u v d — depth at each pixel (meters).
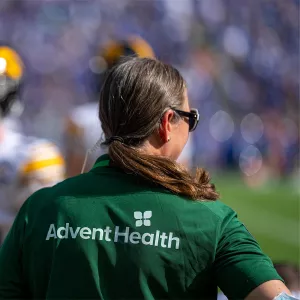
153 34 43.00
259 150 40.91
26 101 36.94
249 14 46.91
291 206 25.94
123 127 4.04
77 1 40.53
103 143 4.17
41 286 3.97
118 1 42.03
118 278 3.80
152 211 3.87
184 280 3.77
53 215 3.99
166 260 3.77
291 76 46.62
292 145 41.84
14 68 7.57
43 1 39.75
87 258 3.84
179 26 43.94
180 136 4.15
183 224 3.82
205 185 4.00
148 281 3.78
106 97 4.14
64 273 3.86
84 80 38.69
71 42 39.66
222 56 44.84
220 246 3.80
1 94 7.39
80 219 3.93
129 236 3.83
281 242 18.70
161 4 43.34
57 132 36.19
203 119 41.75
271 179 38.44
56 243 3.92
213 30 45.38
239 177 38.06
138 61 4.14
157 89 4.02
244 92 44.31
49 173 7.14
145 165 3.91
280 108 45.25
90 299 3.80
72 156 8.84
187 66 43.12
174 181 3.90
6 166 7.09
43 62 38.62
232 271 3.70
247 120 43.38
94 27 40.69
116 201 3.93
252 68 45.69
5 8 39.09
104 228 3.88
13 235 4.10
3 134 7.16
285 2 48.88
